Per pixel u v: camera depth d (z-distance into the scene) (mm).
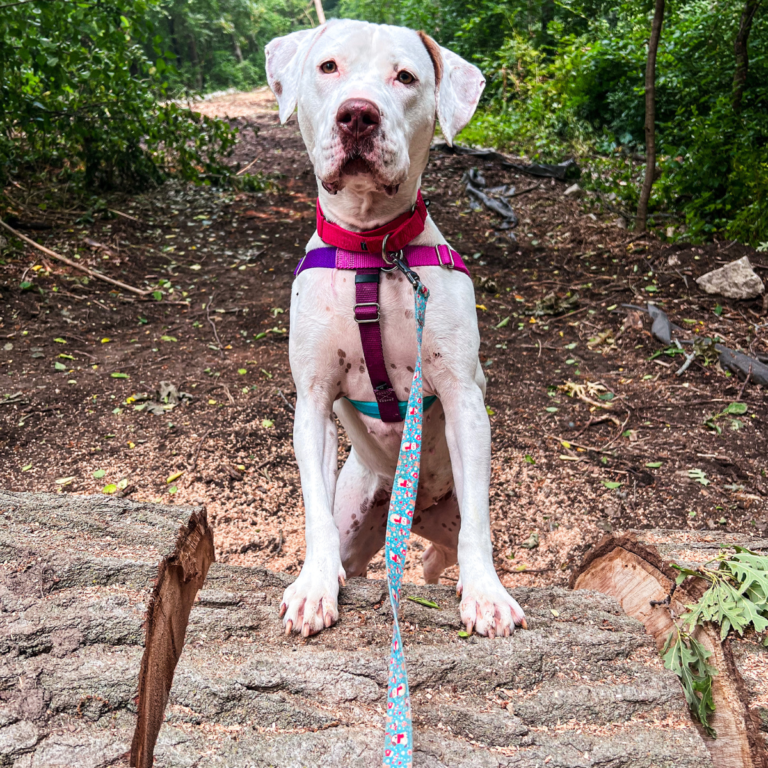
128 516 723
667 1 4316
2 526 680
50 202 2951
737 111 3148
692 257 2609
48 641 552
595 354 2102
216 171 3414
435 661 582
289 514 1445
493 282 2514
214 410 1767
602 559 827
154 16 8867
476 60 5730
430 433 889
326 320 780
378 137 713
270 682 550
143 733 524
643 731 549
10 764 474
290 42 896
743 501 1462
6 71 2619
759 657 614
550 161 3793
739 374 1921
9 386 1808
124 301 2348
